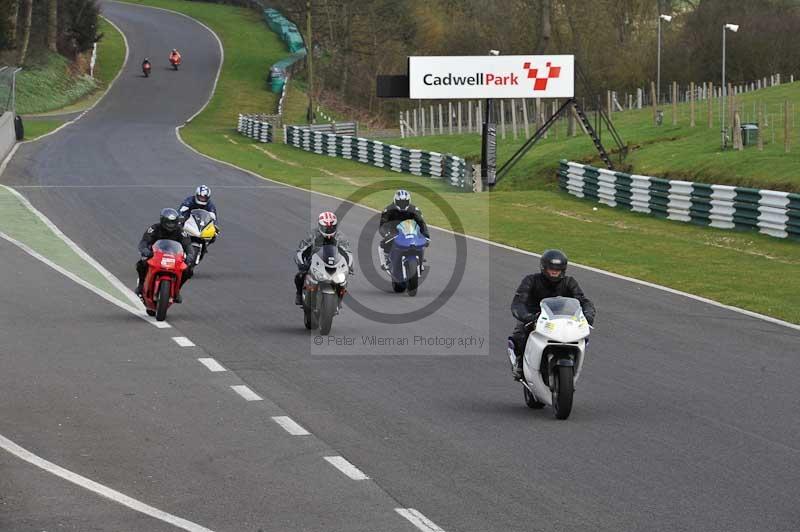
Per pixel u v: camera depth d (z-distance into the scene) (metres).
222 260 88.94
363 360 53.69
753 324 63.78
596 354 55.53
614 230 113.06
